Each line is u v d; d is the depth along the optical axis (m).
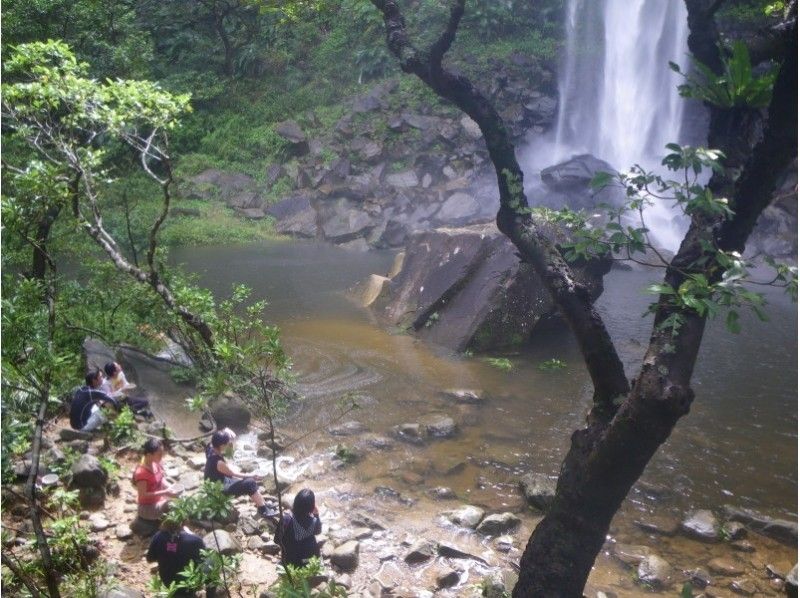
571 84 25.91
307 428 8.10
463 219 21.09
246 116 25.36
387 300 12.82
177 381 8.33
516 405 8.99
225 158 23.84
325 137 24.25
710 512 6.61
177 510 4.63
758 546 6.21
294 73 26.64
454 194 21.86
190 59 26.84
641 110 26.00
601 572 5.78
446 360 10.53
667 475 7.41
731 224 3.71
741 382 10.01
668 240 20.34
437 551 5.87
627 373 9.86
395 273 13.80
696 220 3.75
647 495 7.01
